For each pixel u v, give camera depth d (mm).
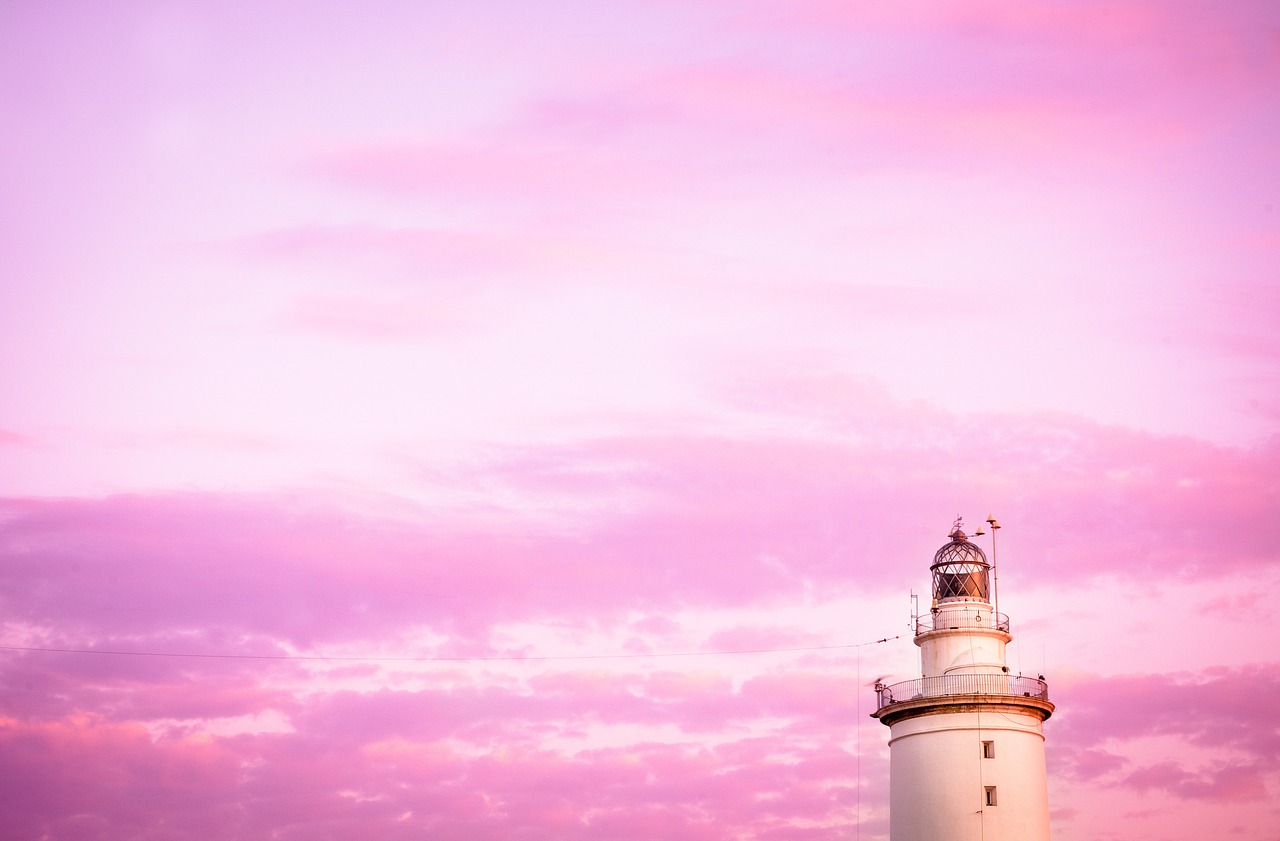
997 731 57031
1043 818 56875
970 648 58594
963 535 60969
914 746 57875
